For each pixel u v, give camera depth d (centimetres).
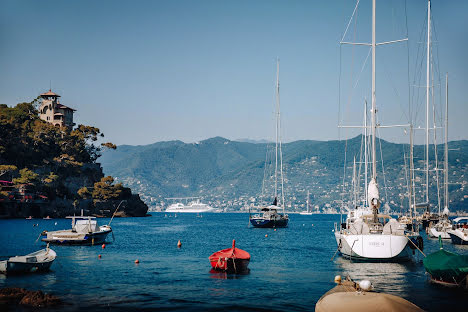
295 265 4553
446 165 9038
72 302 2914
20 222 14188
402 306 2128
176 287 3406
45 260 3962
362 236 4119
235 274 4003
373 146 4550
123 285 3469
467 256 3334
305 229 12769
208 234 9906
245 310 2761
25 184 16888
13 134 18750
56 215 17825
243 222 19625
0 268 3750
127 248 6262
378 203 4412
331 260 4931
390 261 4147
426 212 9756
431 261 3459
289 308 2816
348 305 2159
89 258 5069
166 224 15800
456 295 3072
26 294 2905
